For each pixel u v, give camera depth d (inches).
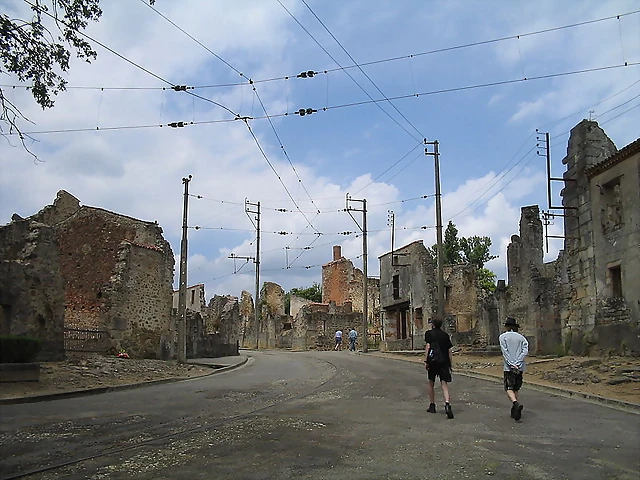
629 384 579.5
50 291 809.5
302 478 257.9
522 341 444.1
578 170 901.8
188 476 261.6
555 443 338.3
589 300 855.7
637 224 762.2
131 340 1044.5
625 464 287.3
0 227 833.5
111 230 1151.6
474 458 297.7
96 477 260.5
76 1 437.1
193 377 850.8
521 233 1165.7
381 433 367.9
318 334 2148.1
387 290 1818.4
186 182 1115.9
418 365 1043.9
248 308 2790.4
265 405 515.8
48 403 538.0
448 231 2416.3
